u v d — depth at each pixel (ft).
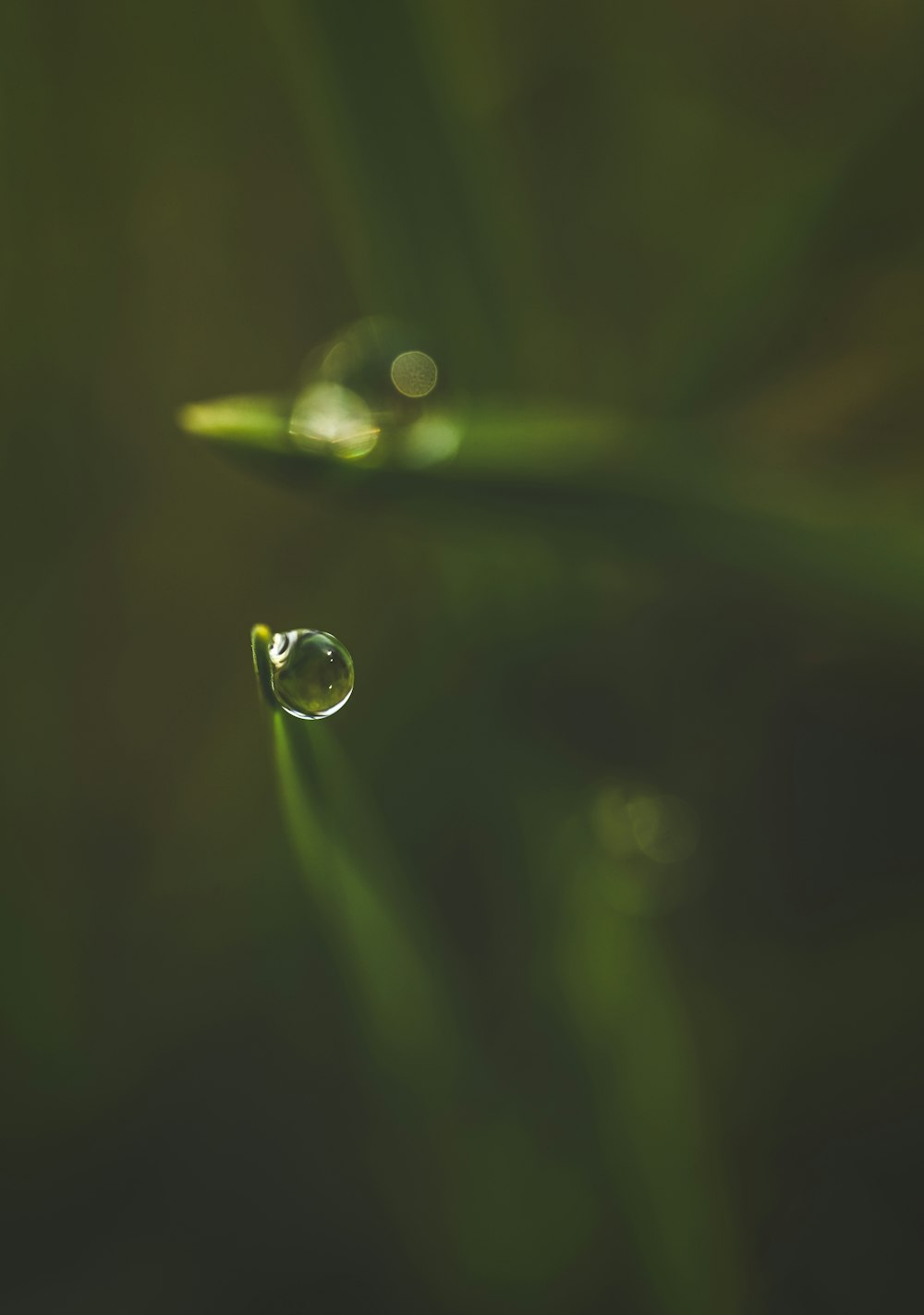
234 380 0.37
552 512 0.32
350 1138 0.35
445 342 0.35
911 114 0.35
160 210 0.37
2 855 0.36
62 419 0.37
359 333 0.35
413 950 0.33
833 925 0.35
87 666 0.37
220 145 0.37
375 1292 0.34
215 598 0.37
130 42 0.36
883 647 0.33
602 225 0.37
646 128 0.37
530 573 0.35
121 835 0.36
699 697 0.36
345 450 0.32
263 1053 0.35
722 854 0.35
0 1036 0.35
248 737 0.36
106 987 0.35
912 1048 0.34
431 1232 0.34
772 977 0.35
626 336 0.36
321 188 0.37
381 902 0.33
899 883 0.35
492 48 0.37
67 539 0.37
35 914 0.36
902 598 0.33
